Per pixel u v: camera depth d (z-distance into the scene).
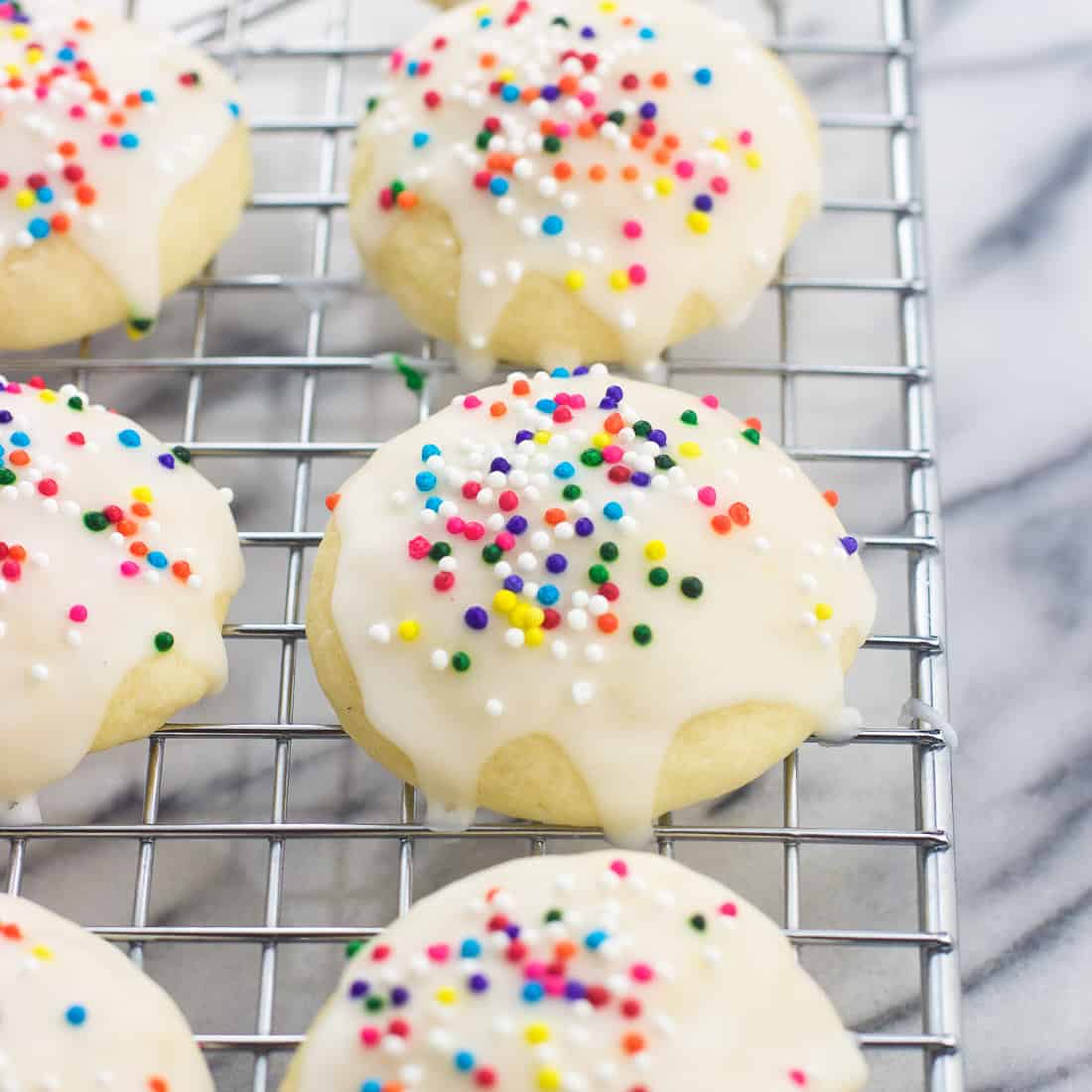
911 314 0.33
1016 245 0.35
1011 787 0.33
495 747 0.30
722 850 0.32
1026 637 0.33
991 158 0.36
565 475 0.31
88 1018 0.29
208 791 0.33
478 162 0.33
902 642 0.31
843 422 0.35
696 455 0.31
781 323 0.34
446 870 0.32
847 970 0.32
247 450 0.33
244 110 0.35
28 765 0.31
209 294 0.35
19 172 0.33
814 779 0.33
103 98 0.33
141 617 0.31
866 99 0.36
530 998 0.28
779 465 0.32
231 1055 0.31
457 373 0.34
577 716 0.30
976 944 0.32
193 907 0.32
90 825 0.31
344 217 0.36
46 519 0.31
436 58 0.34
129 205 0.33
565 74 0.33
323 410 0.35
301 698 0.33
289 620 0.32
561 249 0.32
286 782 0.31
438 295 0.33
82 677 0.31
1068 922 0.32
